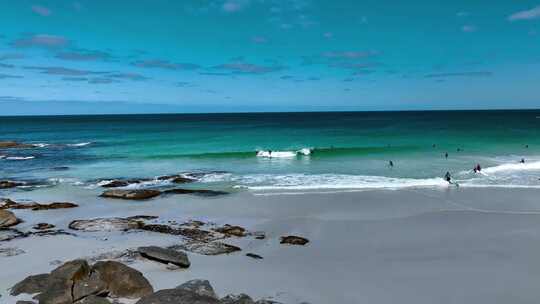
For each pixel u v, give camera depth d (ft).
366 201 75.61
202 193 82.94
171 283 40.47
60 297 33.86
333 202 75.20
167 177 97.14
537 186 85.10
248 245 53.26
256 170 107.55
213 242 53.47
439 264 46.34
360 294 38.86
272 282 41.39
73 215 68.90
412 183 88.58
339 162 116.78
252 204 74.64
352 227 60.90
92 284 35.88
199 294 33.88
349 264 46.50
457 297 38.24
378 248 52.01
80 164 119.65
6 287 39.06
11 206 73.10
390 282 41.55
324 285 40.78
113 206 74.84
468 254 49.44
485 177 94.32
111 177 101.30
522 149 134.82
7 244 52.90
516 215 65.98
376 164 112.47
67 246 52.03
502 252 49.96
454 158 119.44
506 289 39.91
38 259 47.24
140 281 37.68
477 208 70.28
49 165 118.32
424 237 56.08
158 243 53.47
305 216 66.90
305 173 102.12
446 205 72.33
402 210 69.67
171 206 74.18
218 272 43.78
